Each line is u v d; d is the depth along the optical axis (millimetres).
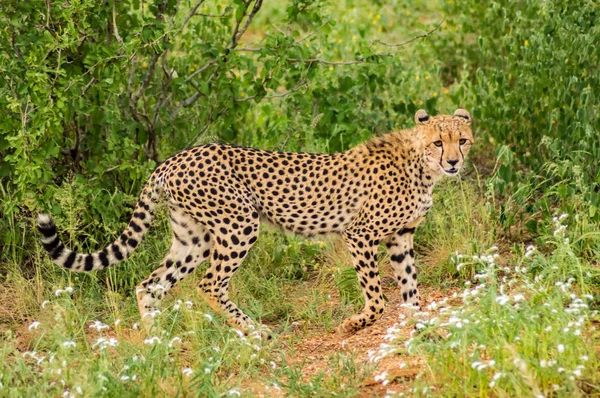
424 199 12109
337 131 15234
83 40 13883
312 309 12586
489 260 10961
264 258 13844
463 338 9172
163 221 13719
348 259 13938
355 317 11961
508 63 17453
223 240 11906
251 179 11969
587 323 10562
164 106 14961
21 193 13094
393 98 17344
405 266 12297
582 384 9180
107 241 13570
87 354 10547
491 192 14562
